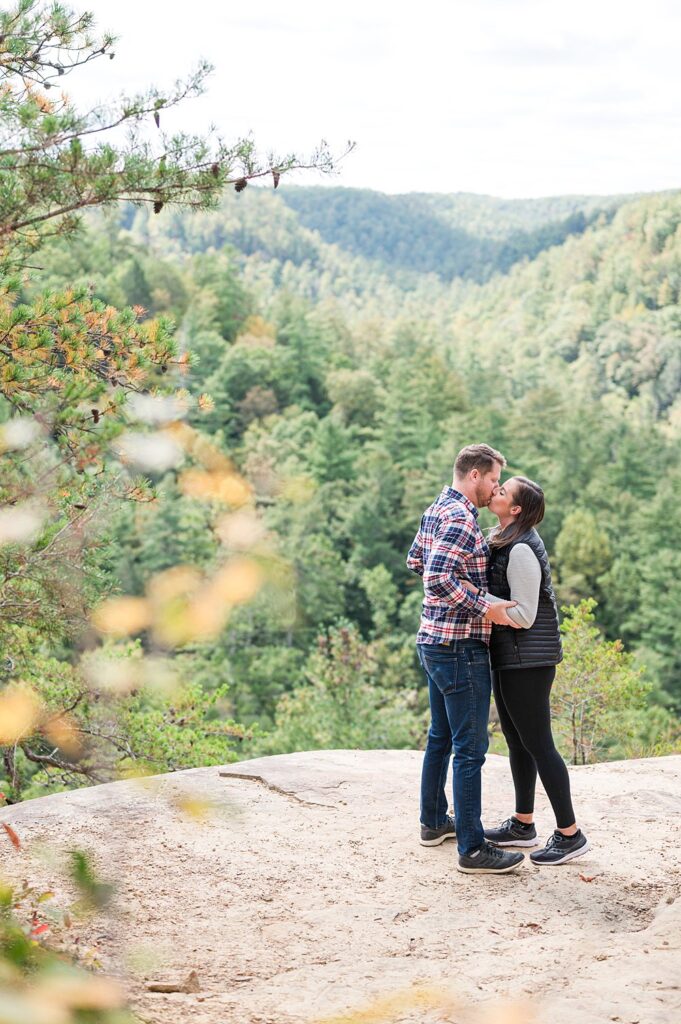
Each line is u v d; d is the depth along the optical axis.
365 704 20.23
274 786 5.50
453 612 4.33
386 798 5.40
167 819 4.87
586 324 153.38
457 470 4.49
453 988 3.17
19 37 3.77
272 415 65.69
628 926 3.93
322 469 60.56
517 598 4.22
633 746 12.48
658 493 59.50
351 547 58.09
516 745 4.69
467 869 4.39
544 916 3.99
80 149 3.75
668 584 48.34
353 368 97.38
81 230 4.80
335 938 3.71
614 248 177.50
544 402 84.94
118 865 4.24
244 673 29.09
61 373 4.23
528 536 4.34
